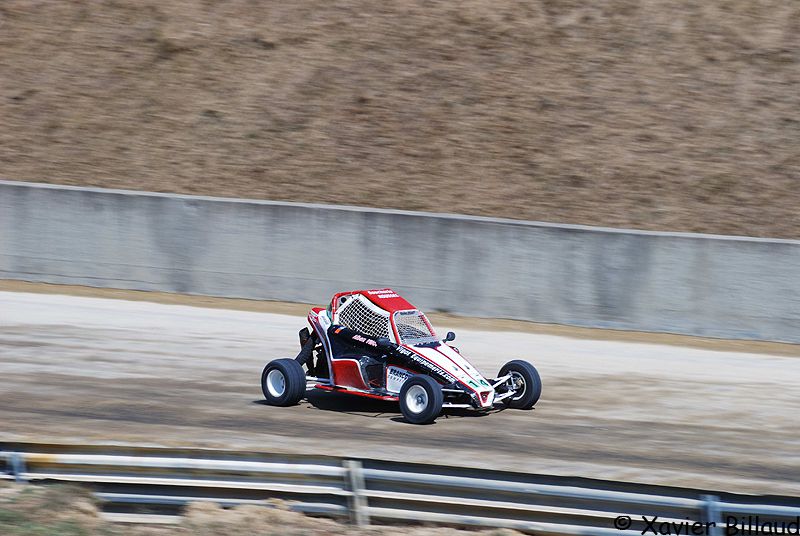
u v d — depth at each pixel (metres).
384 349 33.44
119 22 78.38
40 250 56.69
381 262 52.22
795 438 31.30
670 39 71.00
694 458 28.80
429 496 21.88
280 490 22.50
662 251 47.97
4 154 65.44
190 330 45.88
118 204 55.34
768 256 46.50
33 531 20.45
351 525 21.88
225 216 54.09
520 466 27.36
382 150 63.22
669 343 46.25
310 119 66.75
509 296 50.44
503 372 34.88
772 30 70.88
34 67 74.38
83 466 23.19
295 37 74.62
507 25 73.69
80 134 67.25
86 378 36.69
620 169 59.50
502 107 65.88
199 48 74.56
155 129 67.25
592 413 33.88
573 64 69.44
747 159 59.47
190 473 22.59
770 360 43.12
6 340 42.56
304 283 53.47
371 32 74.38
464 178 60.00
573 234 49.12
